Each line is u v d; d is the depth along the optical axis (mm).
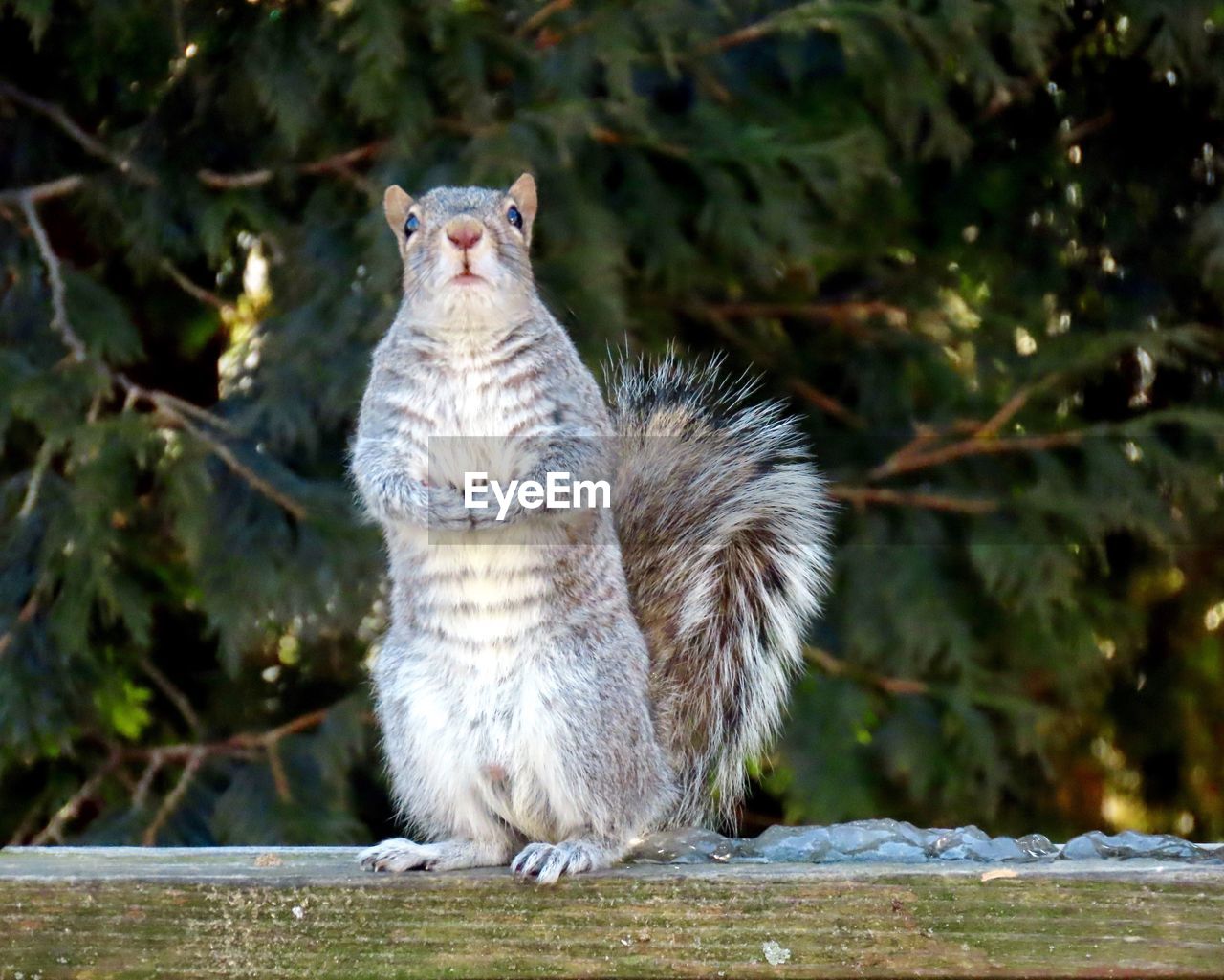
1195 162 11695
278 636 10445
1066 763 12281
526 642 5852
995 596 10922
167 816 10086
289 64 9711
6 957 4828
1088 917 4621
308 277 10016
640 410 7086
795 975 4707
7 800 10375
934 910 4672
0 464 10492
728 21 10305
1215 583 12250
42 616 9719
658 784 6098
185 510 9555
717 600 6535
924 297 11555
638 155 10477
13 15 10344
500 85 10352
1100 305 11781
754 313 11445
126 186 10398
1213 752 12430
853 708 10438
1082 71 11656
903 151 11344
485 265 6195
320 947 4801
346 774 10164
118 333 10078
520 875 4855
